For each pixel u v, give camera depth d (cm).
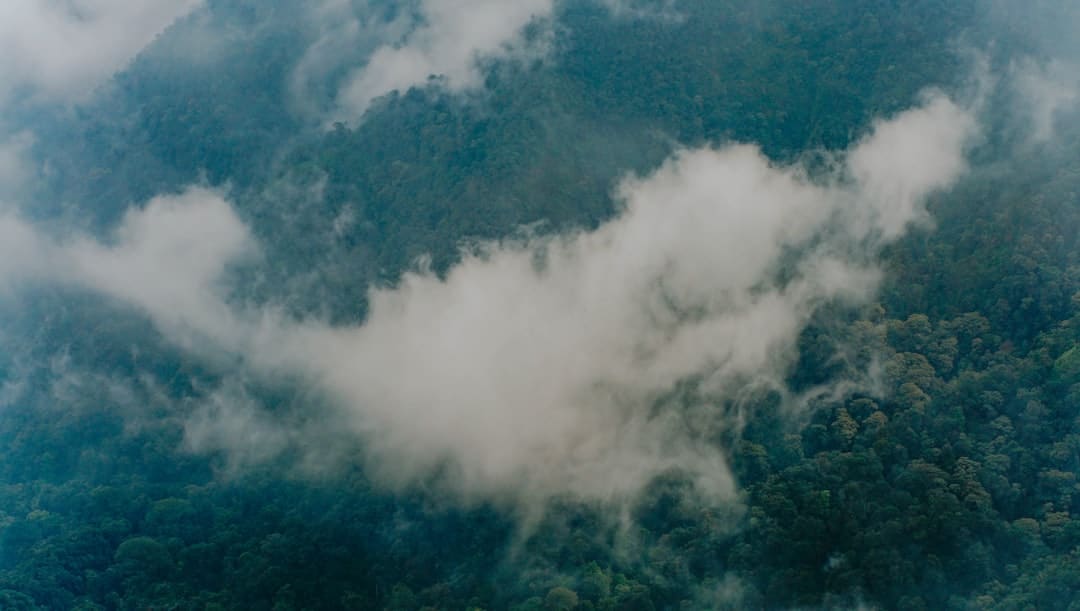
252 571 9694
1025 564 7319
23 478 12494
